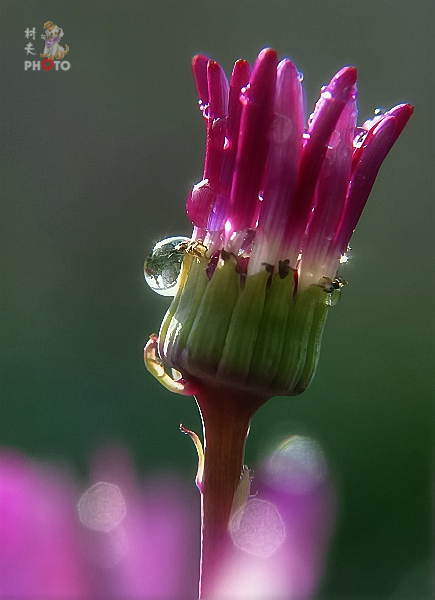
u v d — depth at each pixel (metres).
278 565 0.11
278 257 0.10
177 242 0.11
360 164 0.11
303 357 0.10
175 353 0.10
